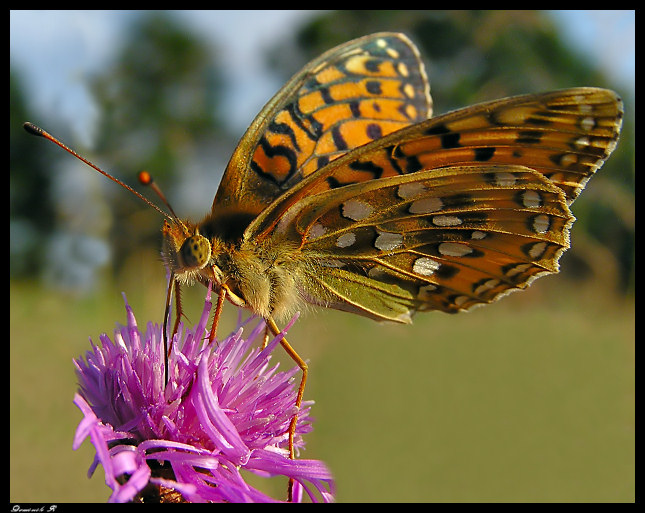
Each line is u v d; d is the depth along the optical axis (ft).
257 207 0.57
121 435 0.53
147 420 0.53
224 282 0.56
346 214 0.57
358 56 0.60
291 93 0.58
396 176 0.57
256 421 0.54
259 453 0.54
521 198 0.57
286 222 0.57
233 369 0.55
